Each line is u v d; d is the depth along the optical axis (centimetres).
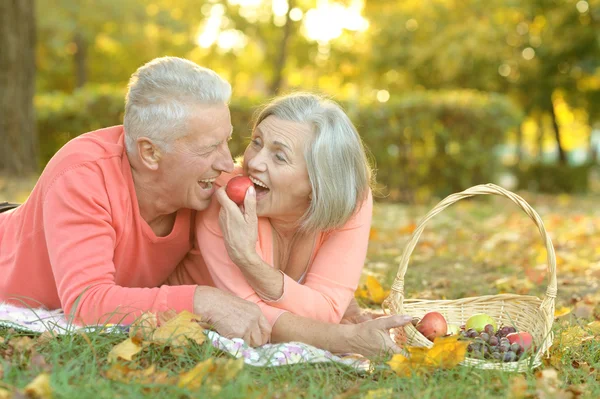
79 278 278
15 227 316
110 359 255
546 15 2056
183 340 269
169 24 2134
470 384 261
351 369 275
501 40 2056
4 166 1097
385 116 1188
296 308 294
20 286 313
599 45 1930
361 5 2305
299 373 269
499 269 561
